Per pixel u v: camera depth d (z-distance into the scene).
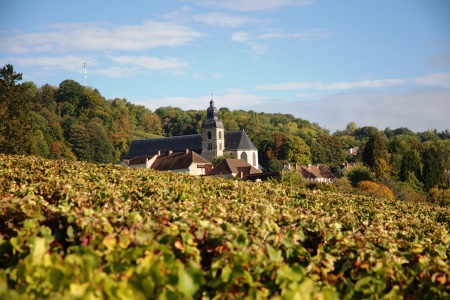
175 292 6.32
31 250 7.01
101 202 12.57
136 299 5.86
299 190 23.52
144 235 8.09
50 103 154.75
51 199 13.60
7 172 18.88
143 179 20.39
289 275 7.44
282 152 138.62
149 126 189.88
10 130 58.97
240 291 7.22
